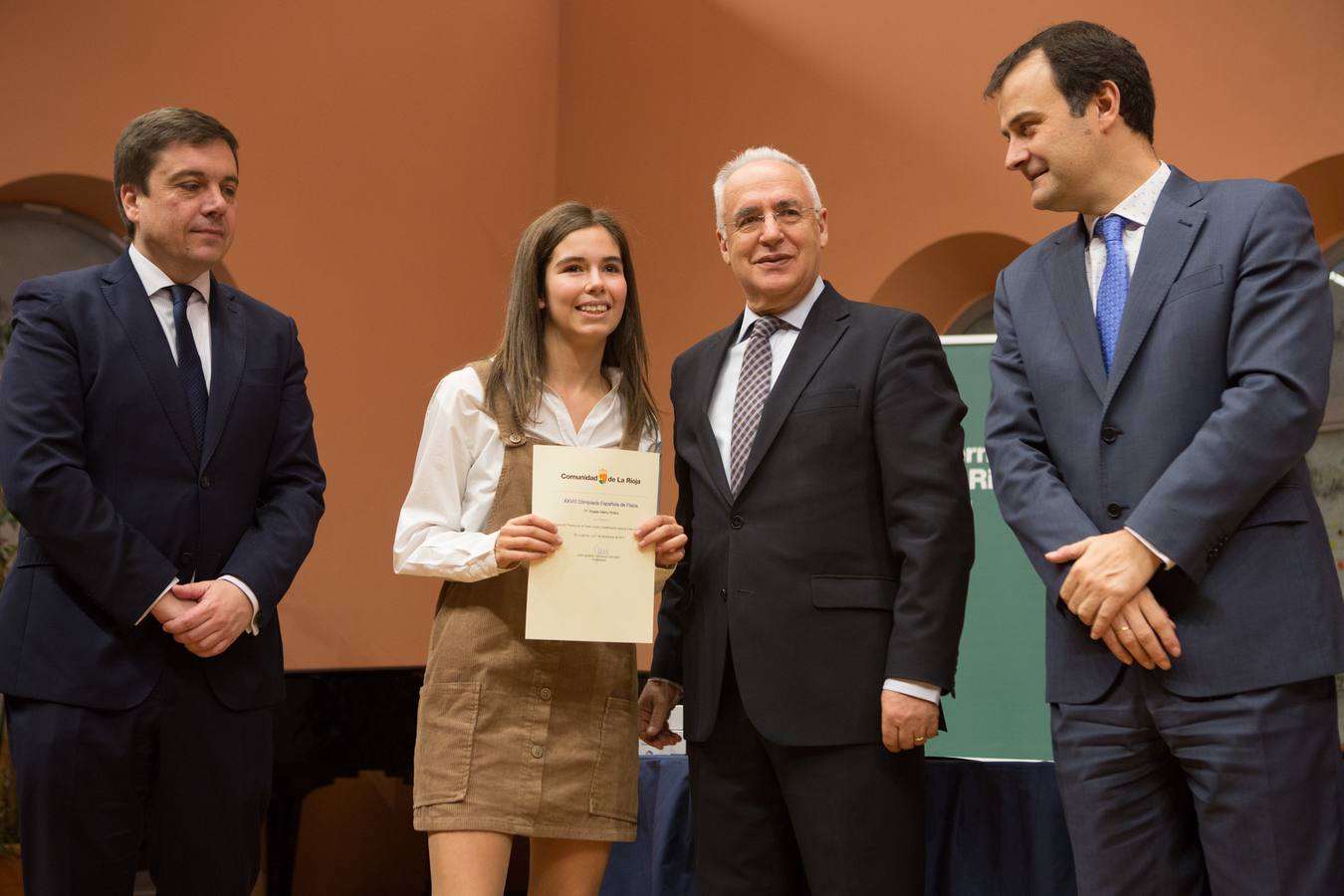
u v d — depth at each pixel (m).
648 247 7.01
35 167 4.83
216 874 2.35
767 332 2.49
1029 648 3.10
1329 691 1.96
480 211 6.75
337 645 5.78
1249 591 1.95
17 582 2.32
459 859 2.24
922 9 6.44
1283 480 2.00
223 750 2.36
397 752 4.55
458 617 2.36
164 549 2.35
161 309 2.47
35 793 2.24
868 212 6.53
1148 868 2.06
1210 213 2.11
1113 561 1.95
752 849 2.33
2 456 2.28
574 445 2.42
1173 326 2.06
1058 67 2.19
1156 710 2.00
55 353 2.33
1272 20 5.66
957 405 2.34
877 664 2.25
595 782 2.33
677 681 2.60
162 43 5.22
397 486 6.13
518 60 7.05
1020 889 2.55
